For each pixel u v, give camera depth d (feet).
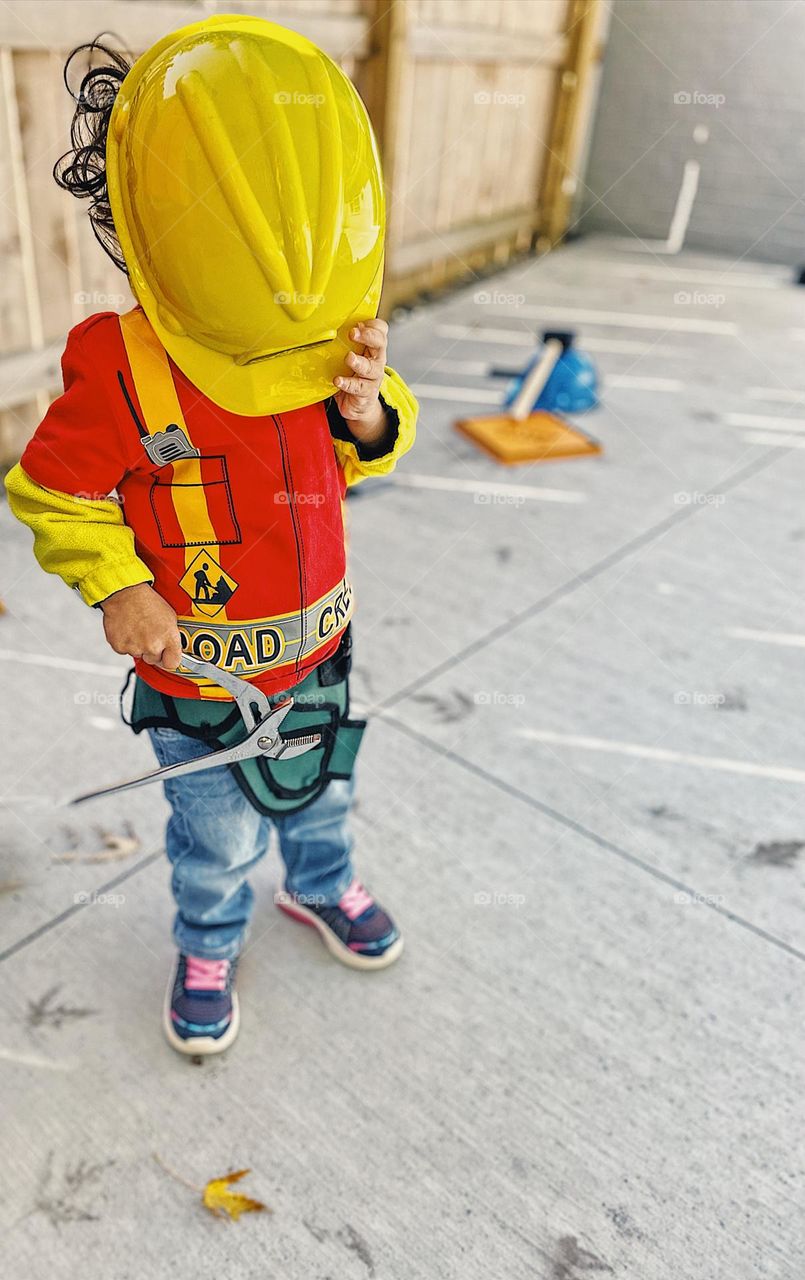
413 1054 4.09
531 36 14.90
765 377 12.25
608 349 12.95
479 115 14.49
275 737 3.33
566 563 7.89
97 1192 3.51
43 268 8.27
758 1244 3.47
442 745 5.84
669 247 18.54
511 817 5.35
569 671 6.57
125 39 8.13
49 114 7.76
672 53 16.93
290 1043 4.10
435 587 7.44
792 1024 4.31
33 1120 3.74
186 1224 3.43
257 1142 3.71
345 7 10.78
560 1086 3.98
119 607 2.86
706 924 4.77
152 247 2.48
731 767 5.81
